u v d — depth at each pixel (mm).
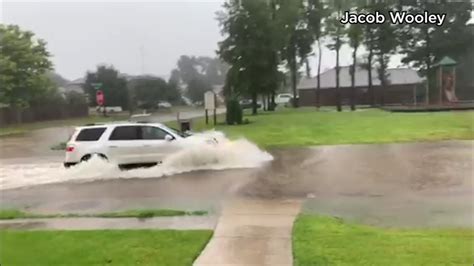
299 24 66188
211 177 14164
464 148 18531
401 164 15336
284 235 7895
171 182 13633
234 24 50188
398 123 31094
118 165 16141
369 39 67500
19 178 15352
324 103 83562
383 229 8188
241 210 9891
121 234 8086
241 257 6793
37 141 31125
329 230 8062
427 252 6719
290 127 31547
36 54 54781
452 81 53938
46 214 10000
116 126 16484
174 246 7316
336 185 12445
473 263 6242
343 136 24438
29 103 56812
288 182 13023
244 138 24250
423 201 10414
